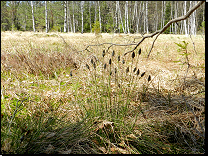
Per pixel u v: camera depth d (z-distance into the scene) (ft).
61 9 98.94
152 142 5.04
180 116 6.29
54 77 10.05
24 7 106.73
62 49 14.98
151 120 6.00
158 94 7.97
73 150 4.51
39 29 82.38
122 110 5.83
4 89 7.57
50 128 5.05
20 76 9.72
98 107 5.99
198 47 22.20
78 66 11.78
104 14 91.45
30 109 6.22
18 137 4.38
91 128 5.13
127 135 5.13
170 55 17.88
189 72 11.31
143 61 14.83
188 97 7.50
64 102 7.18
